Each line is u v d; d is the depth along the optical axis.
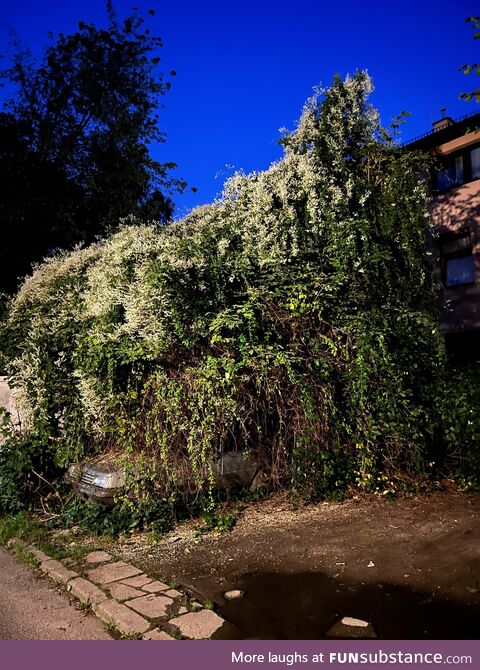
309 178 7.91
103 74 16.95
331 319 7.23
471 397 6.99
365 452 6.87
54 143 15.98
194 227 8.25
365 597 4.10
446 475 7.41
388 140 8.80
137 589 4.42
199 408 6.20
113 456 7.04
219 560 5.11
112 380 6.46
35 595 4.57
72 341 8.12
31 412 8.10
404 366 7.19
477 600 3.94
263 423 6.87
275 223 7.56
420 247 8.34
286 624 3.75
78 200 16.11
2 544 6.14
